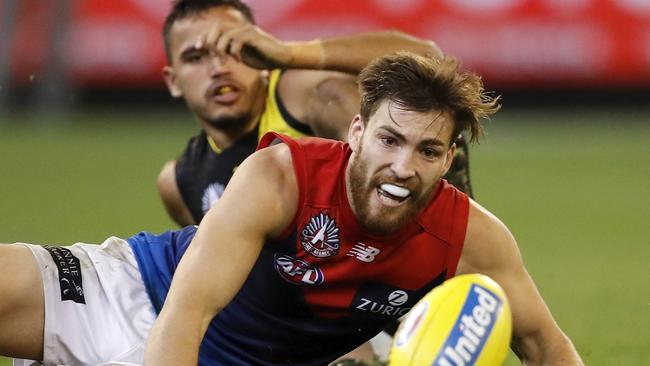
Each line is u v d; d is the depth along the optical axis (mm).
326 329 13469
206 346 13844
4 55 61188
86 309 14453
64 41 61938
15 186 43938
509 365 17719
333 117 17766
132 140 57844
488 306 10734
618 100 64812
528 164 53438
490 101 12414
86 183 44781
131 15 63219
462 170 17344
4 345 14297
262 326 13500
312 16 60750
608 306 23844
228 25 16906
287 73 18609
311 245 12680
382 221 12125
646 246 32844
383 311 13266
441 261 12945
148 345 11789
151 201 40000
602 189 46188
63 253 14750
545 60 64000
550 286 26516
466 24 62844
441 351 10539
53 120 62531
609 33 64000
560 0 63875
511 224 37188
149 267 14859
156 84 64375
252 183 12414
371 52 17719
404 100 11625
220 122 18938
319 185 12555
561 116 65000
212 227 12188
